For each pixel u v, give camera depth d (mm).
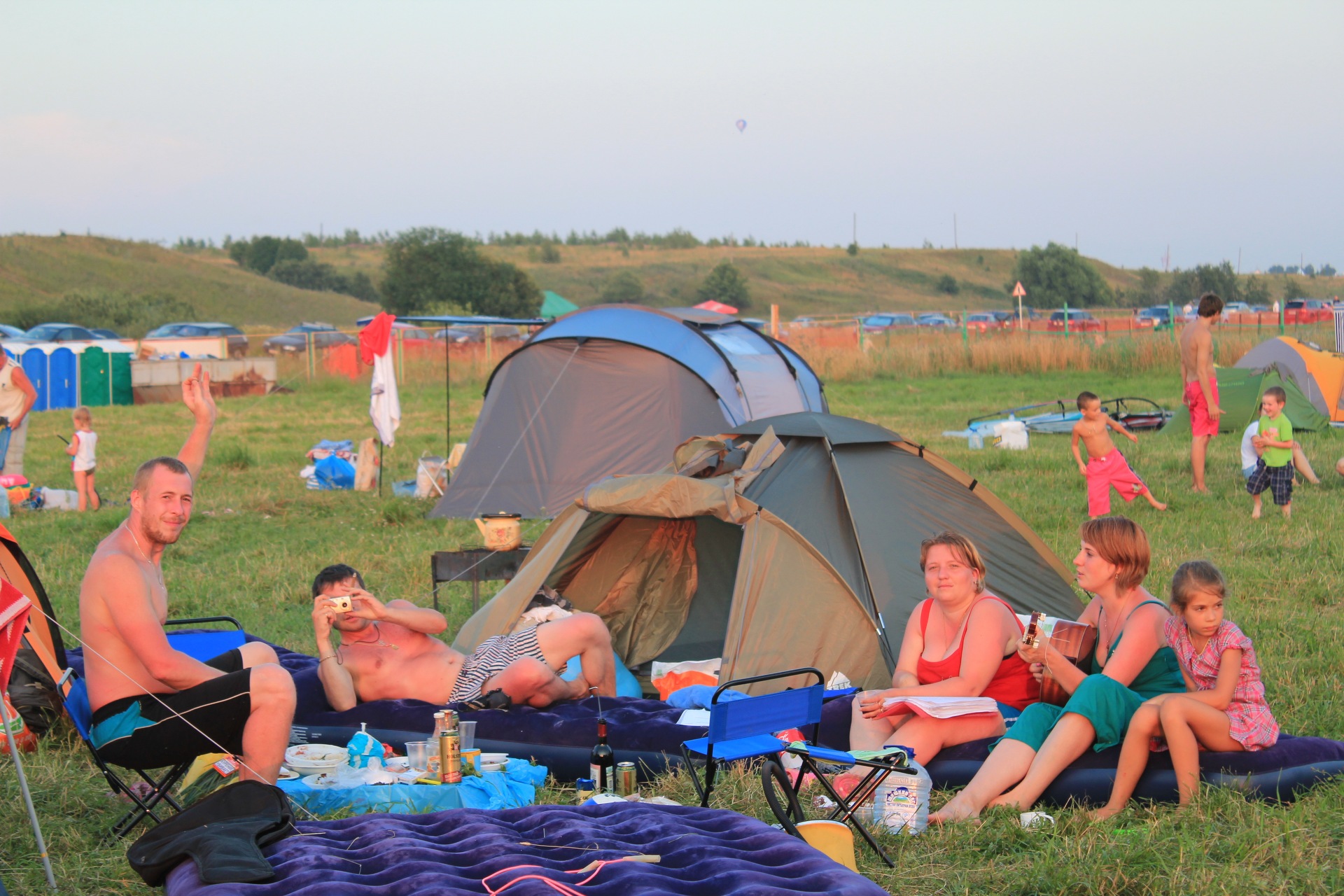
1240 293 84000
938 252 116812
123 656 4359
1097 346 27953
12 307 54781
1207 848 4012
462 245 64062
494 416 12320
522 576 6883
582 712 5570
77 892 3764
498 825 3955
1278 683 6102
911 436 17188
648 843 3734
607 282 89375
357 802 4652
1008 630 5227
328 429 20953
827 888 3137
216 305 69125
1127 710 4621
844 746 5219
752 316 84312
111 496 13750
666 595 7828
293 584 9148
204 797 4312
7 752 5129
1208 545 9531
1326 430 15953
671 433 11898
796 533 6355
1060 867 3926
